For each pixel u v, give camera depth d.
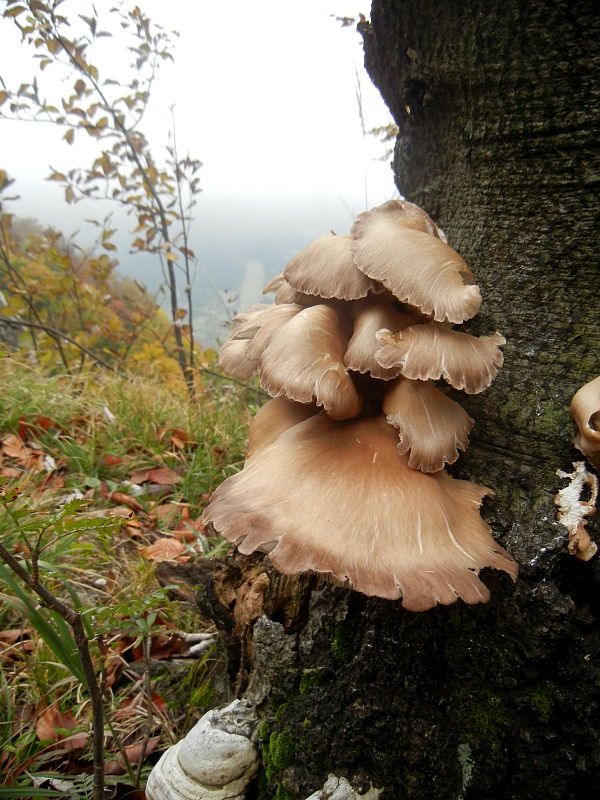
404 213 0.37
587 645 0.33
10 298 1.22
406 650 0.36
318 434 0.37
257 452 0.40
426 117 0.43
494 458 0.38
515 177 0.37
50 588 0.57
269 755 0.38
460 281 0.33
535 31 0.33
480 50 0.35
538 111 0.34
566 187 0.35
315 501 0.33
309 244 0.37
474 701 0.34
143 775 0.43
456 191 0.41
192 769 0.37
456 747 0.34
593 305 0.36
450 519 0.33
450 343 0.33
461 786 0.34
